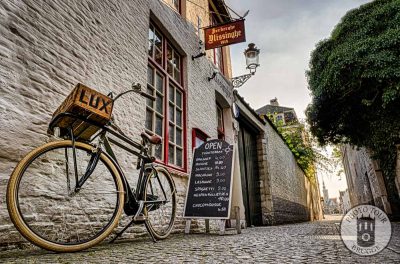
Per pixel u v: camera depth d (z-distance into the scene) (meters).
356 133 7.79
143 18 4.58
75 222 2.73
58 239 2.54
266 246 2.34
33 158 2.02
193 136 5.71
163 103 4.92
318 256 1.78
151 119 4.54
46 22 2.84
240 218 4.27
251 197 8.90
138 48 4.30
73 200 2.74
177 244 2.61
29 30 2.65
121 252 2.06
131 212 2.67
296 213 13.59
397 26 5.77
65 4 3.10
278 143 12.06
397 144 6.33
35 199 2.40
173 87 5.44
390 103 6.16
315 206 23.78
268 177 9.77
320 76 7.12
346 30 6.69
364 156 10.90
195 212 4.11
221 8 9.10
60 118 2.14
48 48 2.81
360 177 13.88
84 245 2.10
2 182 2.20
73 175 2.72
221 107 8.24
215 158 4.41
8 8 2.49
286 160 13.09
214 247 2.34
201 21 7.49
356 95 6.79
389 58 5.58
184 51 5.99
